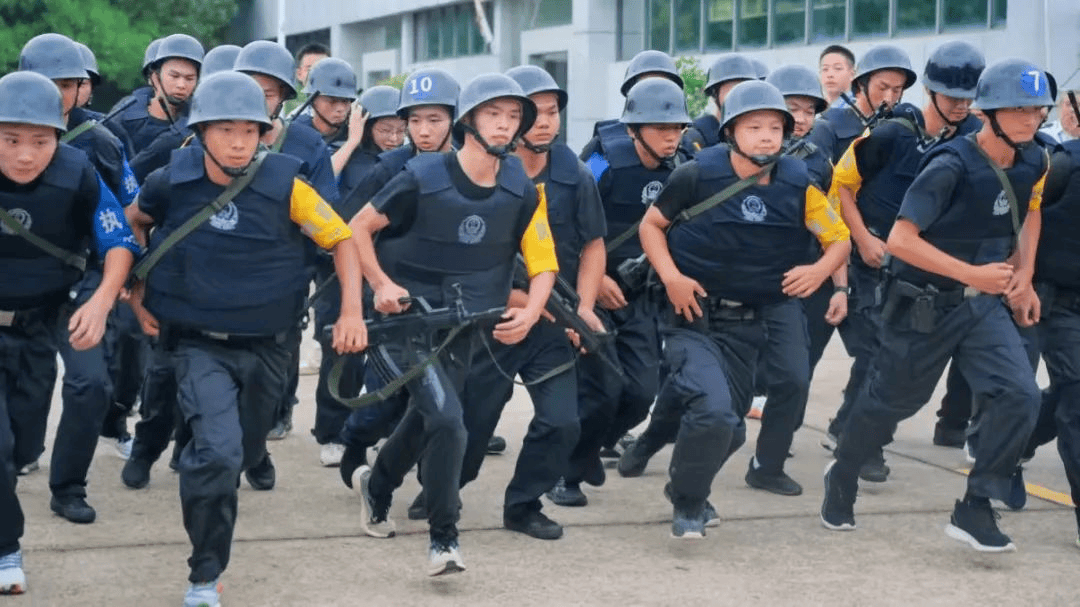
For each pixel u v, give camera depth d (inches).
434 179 210.2
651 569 222.7
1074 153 232.4
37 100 200.1
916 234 223.3
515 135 215.0
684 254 233.3
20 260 210.5
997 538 231.0
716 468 227.6
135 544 231.8
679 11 1104.2
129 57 1502.2
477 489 273.1
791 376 258.1
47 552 226.2
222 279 198.7
